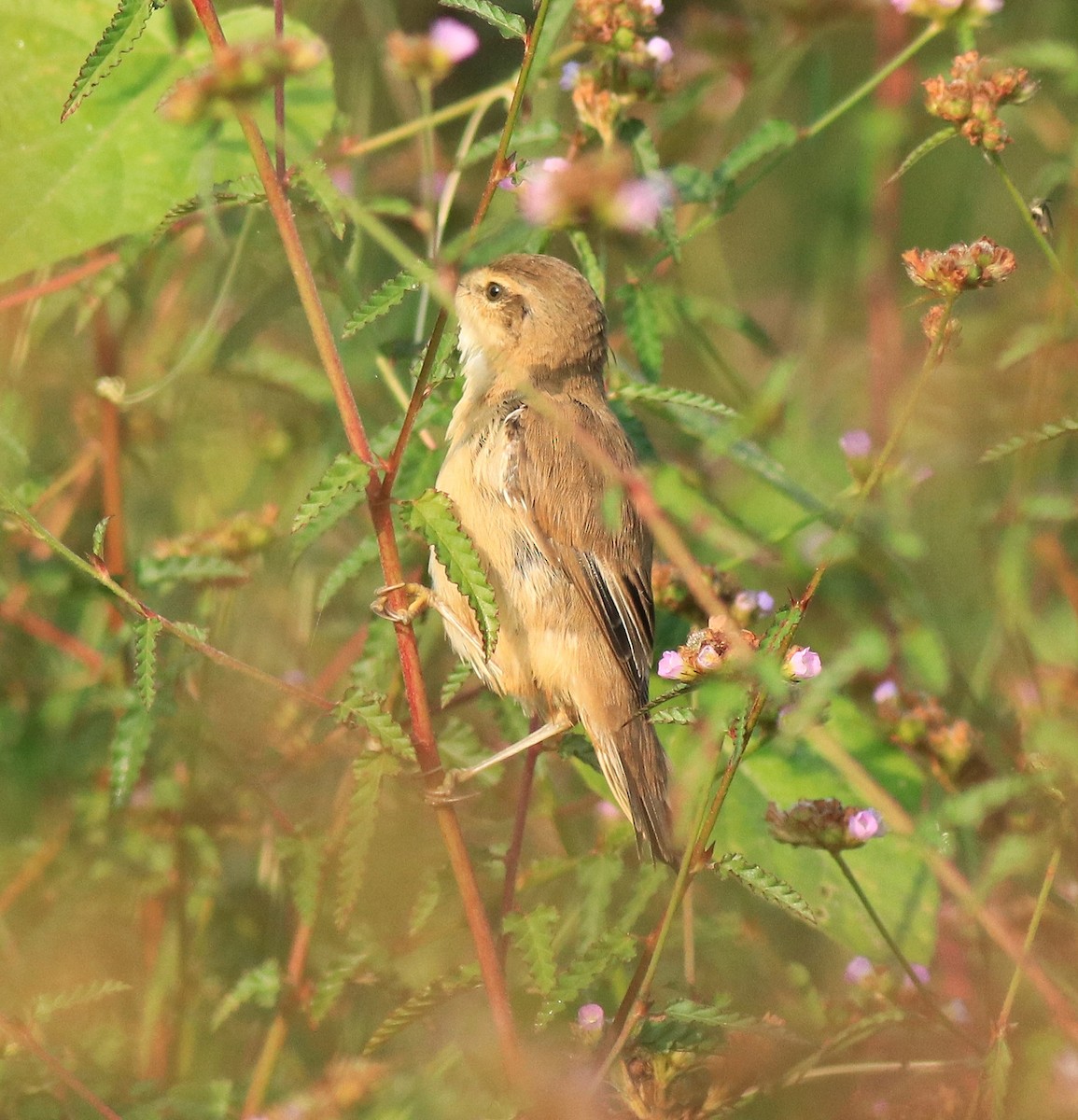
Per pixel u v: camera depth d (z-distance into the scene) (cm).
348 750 1088
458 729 1030
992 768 1013
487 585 699
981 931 981
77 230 1038
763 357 1470
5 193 1038
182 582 1076
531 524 962
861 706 1147
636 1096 795
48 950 991
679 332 1211
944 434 1347
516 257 1033
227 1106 903
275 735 1138
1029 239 1459
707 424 1124
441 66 1064
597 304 1038
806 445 1237
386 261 1286
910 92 1442
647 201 708
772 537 1122
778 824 822
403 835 1066
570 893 1058
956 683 1175
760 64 1332
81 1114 872
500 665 975
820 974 1070
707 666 705
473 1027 936
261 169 686
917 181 1491
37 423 1218
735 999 930
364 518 1123
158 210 1049
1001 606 1094
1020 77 887
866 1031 845
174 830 1042
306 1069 980
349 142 1170
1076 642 1080
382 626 1009
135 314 1193
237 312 1221
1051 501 1056
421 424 997
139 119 1063
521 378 716
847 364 1459
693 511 1154
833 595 1230
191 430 1248
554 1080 768
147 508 1229
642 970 794
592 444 702
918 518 1324
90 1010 987
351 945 1010
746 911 1069
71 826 1057
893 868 1020
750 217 1587
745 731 718
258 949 1053
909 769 1068
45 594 1116
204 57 1084
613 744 959
